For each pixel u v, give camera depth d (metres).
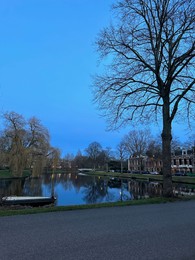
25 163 47.81
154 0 15.27
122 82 16.59
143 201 12.93
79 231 6.97
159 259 5.00
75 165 149.12
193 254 5.29
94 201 29.78
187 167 100.44
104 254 5.23
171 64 15.62
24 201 22.25
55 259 4.94
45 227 7.38
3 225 7.57
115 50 16.62
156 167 113.12
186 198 14.49
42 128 53.66
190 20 14.94
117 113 17.19
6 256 5.08
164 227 7.51
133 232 6.93
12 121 49.75
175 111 15.76
